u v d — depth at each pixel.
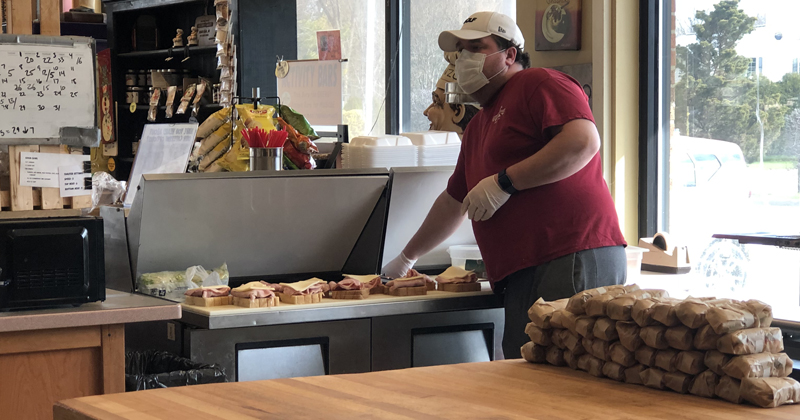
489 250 2.70
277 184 2.90
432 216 3.05
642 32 3.77
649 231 3.84
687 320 1.52
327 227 3.12
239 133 3.30
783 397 1.44
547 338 1.79
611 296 1.68
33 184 2.45
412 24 5.61
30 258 2.10
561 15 3.87
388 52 5.69
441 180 3.13
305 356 2.67
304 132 3.44
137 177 3.49
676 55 3.76
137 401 1.45
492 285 2.75
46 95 2.44
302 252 3.16
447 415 1.36
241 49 5.89
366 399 1.46
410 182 3.07
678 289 3.20
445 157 3.33
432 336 2.88
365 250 3.22
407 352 2.83
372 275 3.00
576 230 2.55
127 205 3.43
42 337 2.10
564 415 1.37
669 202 3.82
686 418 1.37
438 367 1.75
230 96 6.00
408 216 3.17
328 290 2.81
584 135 2.44
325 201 3.03
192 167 3.70
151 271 2.90
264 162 3.03
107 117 7.02
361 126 6.00
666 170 3.82
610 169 3.80
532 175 2.47
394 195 3.08
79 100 2.48
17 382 2.09
